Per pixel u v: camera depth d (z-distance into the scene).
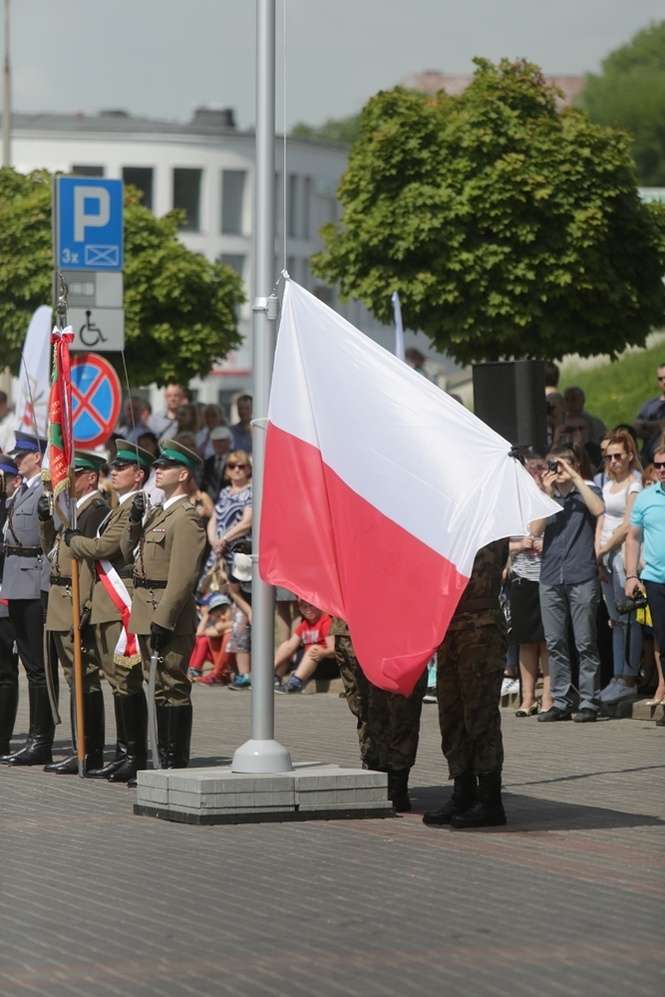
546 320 52.44
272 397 23.84
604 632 37.47
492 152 52.72
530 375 27.02
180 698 28.03
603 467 40.62
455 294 52.31
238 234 199.12
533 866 20.75
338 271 55.12
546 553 35.47
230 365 176.12
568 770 28.97
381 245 53.41
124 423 53.53
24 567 30.83
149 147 195.25
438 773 28.80
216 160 197.38
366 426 23.64
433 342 53.72
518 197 51.81
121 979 15.72
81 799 26.52
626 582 34.84
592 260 52.19
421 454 23.42
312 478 23.58
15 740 34.03
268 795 24.03
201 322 78.56
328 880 19.92
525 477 23.28
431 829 23.42
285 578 23.48
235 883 19.78
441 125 53.28
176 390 55.59
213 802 23.78
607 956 16.42
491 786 23.58
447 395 23.89
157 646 27.27
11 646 31.47
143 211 79.75
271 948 16.77
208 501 45.19
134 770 28.45
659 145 199.88
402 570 23.06
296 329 24.05
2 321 76.31
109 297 40.41
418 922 17.80
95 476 29.83
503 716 36.59
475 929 17.48
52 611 29.78
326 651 41.56
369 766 25.58
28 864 21.09
